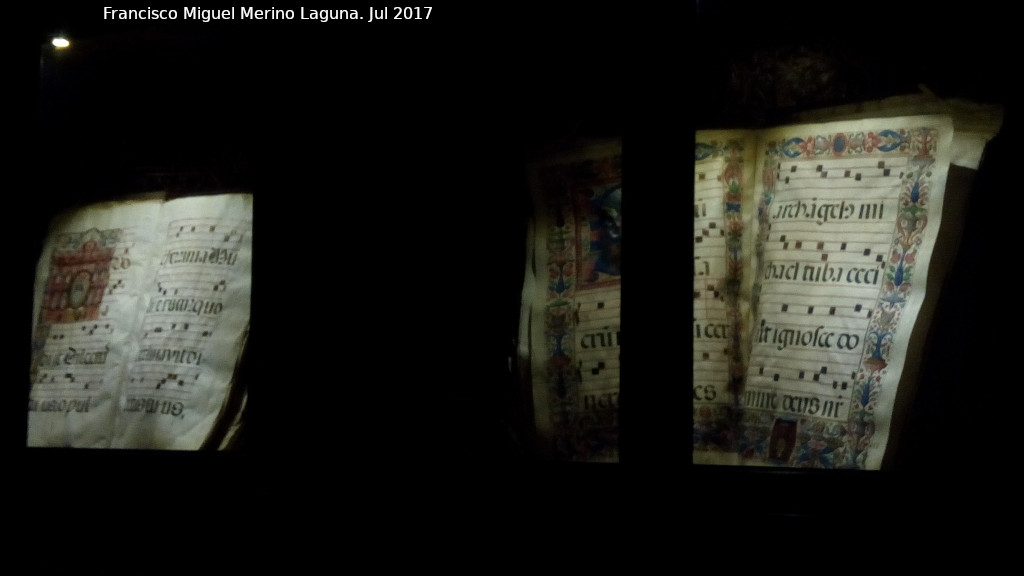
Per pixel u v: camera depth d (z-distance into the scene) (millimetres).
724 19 1953
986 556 1692
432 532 1968
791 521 1771
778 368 1953
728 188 2016
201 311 2355
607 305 2035
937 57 1895
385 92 2115
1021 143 1838
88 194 2525
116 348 2412
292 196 2139
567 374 2055
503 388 2090
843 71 1950
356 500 2016
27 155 2320
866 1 1921
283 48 2133
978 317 1837
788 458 1916
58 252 2516
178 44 2256
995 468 1745
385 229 2135
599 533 1873
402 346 2125
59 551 2197
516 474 1943
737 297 2010
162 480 2137
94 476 2186
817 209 1958
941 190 1877
